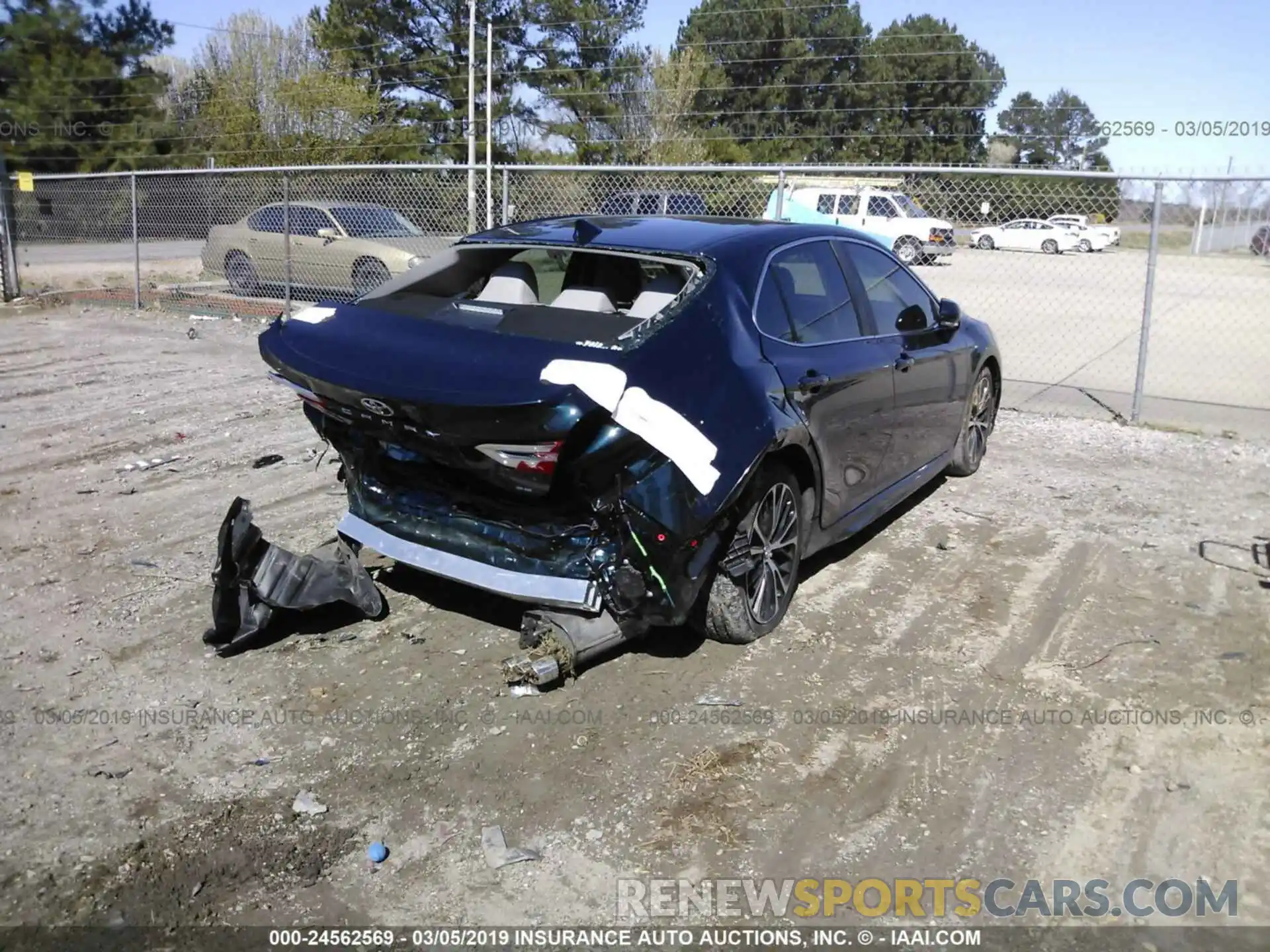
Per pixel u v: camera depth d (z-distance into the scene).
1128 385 10.38
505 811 3.29
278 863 3.05
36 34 33.09
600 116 36.09
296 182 18.56
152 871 3.00
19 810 3.25
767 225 4.96
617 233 4.67
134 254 14.12
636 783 3.43
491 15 35.34
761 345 4.22
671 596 3.76
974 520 6.02
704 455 3.70
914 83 38.22
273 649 4.30
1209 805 3.35
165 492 6.27
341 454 4.45
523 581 3.84
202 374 9.98
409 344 3.97
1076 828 3.24
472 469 3.71
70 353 11.03
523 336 3.95
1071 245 24.75
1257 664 4.28
